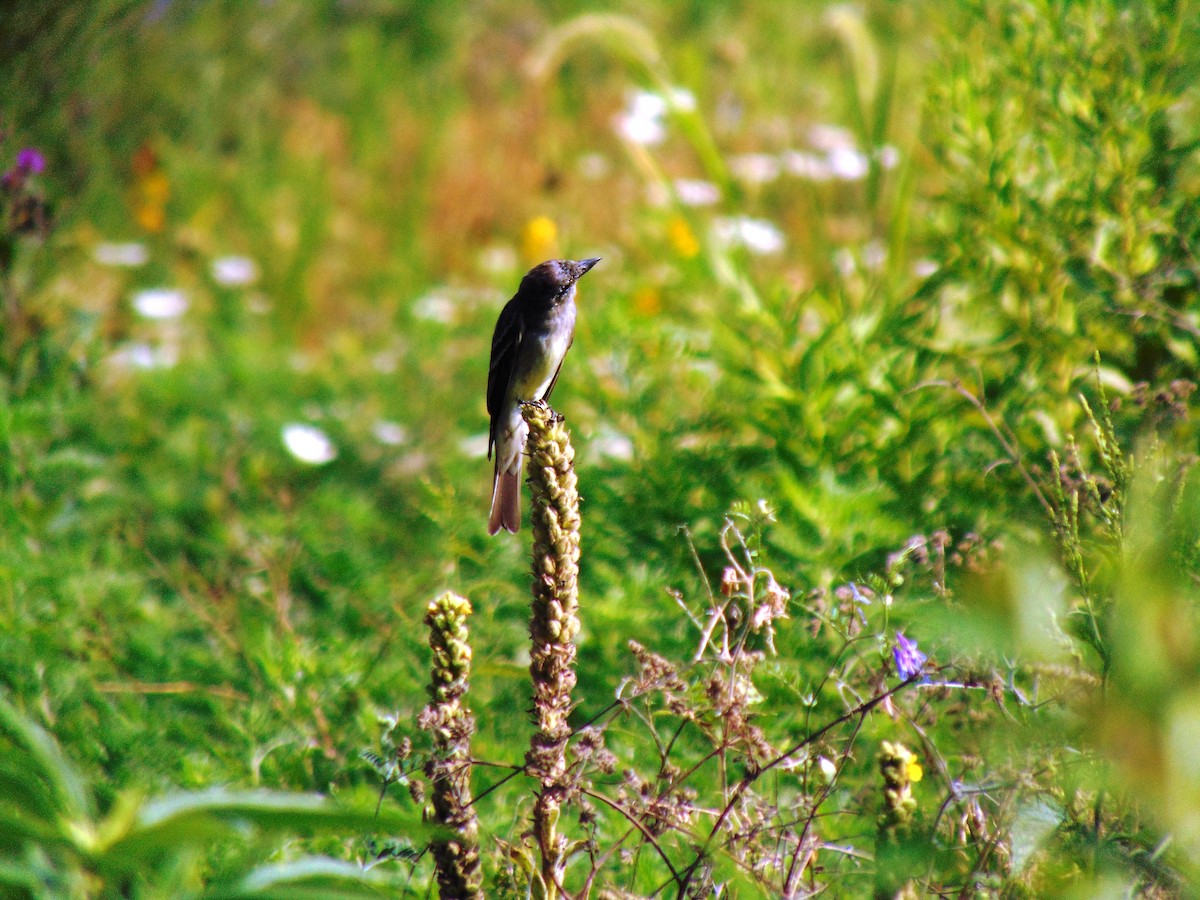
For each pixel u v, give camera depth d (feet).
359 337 52.95
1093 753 14.16
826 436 28.17
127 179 55.42
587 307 41.14
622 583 26.04
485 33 71.61
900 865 14.92
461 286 57.00
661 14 71.05
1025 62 28.89
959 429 28.17
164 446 38.86
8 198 34.91
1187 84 27.78
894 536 24.52
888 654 18.30
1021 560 11.69
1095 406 25.08
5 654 23.48
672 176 58.08
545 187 55.42
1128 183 27.58
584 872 19.21
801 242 46.50
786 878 16.53
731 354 33.42
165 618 29.43
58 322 37.42
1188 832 10.67
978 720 18.30
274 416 41.91
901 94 41.14
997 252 29.50
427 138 64.18
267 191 60.95
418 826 12.74
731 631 20.34
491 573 28.66
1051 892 14.83
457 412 43.47
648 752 21.81
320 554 29.81
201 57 61.77
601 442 31.53
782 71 63.52
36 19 40.88
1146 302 26.96
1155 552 12.19
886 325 30.58
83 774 20.70
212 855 17.54
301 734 22.48
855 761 20.36
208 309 54.49
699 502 28.17
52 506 30.91
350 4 72.38
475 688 25.20
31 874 13.80
